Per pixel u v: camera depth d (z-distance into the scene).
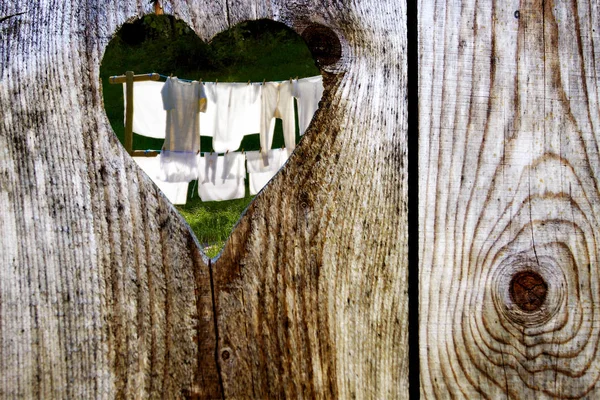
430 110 3.69
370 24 3.62
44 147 3.36
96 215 3.39
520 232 3.76
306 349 3.58
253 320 3.53
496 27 3.73
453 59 3.71
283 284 3.54
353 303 3.63
